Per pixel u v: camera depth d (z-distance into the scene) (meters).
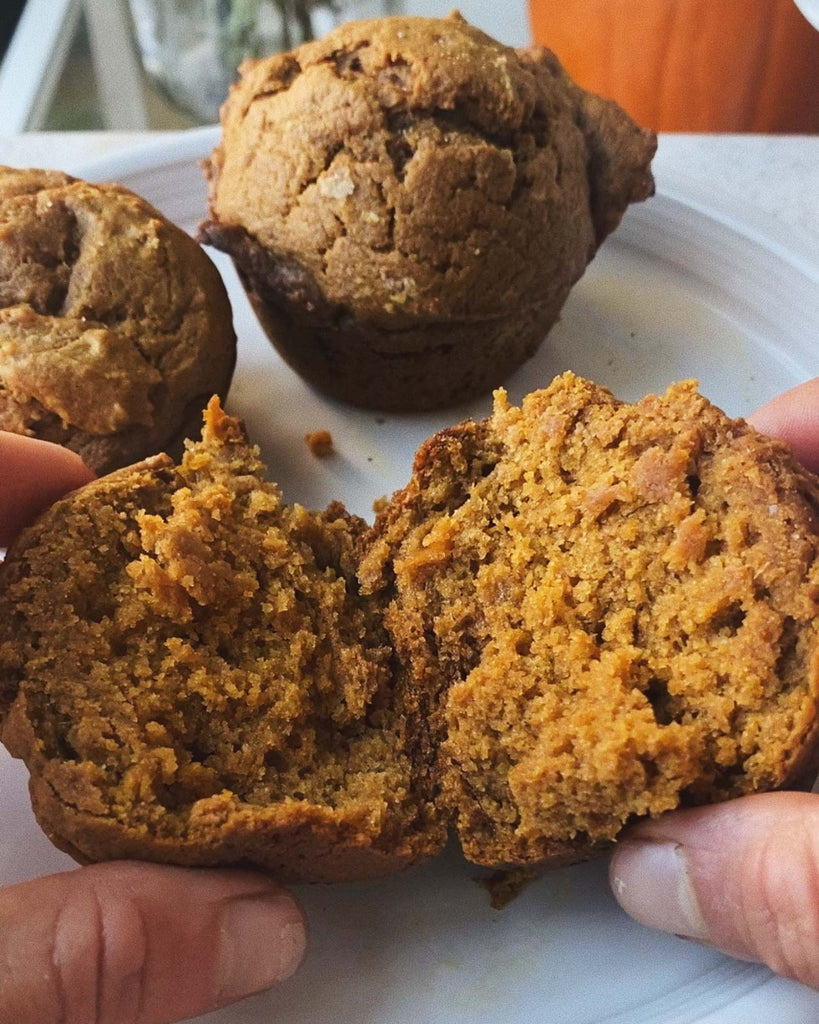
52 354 0.18
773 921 0.12
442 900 0.15
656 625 0.14
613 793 0.13
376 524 0.16
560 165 0.19
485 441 0.15
